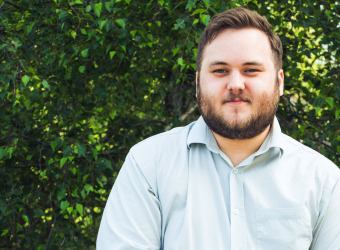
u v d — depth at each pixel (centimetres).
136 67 354
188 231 143
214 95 143
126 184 151
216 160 152
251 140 147
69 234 371
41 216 368
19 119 350
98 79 339
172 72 385
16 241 361
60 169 323
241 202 146
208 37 146
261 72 143
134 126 379
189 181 148
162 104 392
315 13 299
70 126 325
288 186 148
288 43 329
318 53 320
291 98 394
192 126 162
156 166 151
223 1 266
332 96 292
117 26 296
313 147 296
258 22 145
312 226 148
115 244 145
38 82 293
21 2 331
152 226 147
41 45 343
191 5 255
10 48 285
